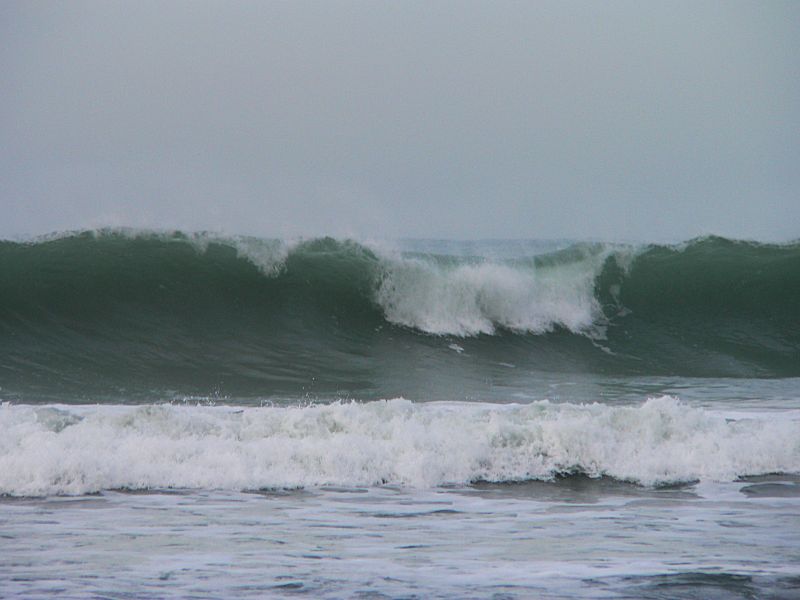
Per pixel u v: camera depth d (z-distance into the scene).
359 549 25.89
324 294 85.94
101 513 30.72
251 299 84.00
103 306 79.69
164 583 21.84
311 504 32.94
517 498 34.69
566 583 22.03
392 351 80.81
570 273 95.44
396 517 30.84
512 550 25.89
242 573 22.89
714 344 89.44
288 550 25.62
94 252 83.19
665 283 96.69
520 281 91.44
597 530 28.95
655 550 25.92
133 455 37.47
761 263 97.56
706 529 29.16
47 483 34.22
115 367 68.00
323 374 70.62
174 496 33.88
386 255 88.31
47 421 42.19
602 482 38.06
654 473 38.94
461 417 44.81
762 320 94.00
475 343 86.12
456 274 89.44
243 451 38.38
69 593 20.83
